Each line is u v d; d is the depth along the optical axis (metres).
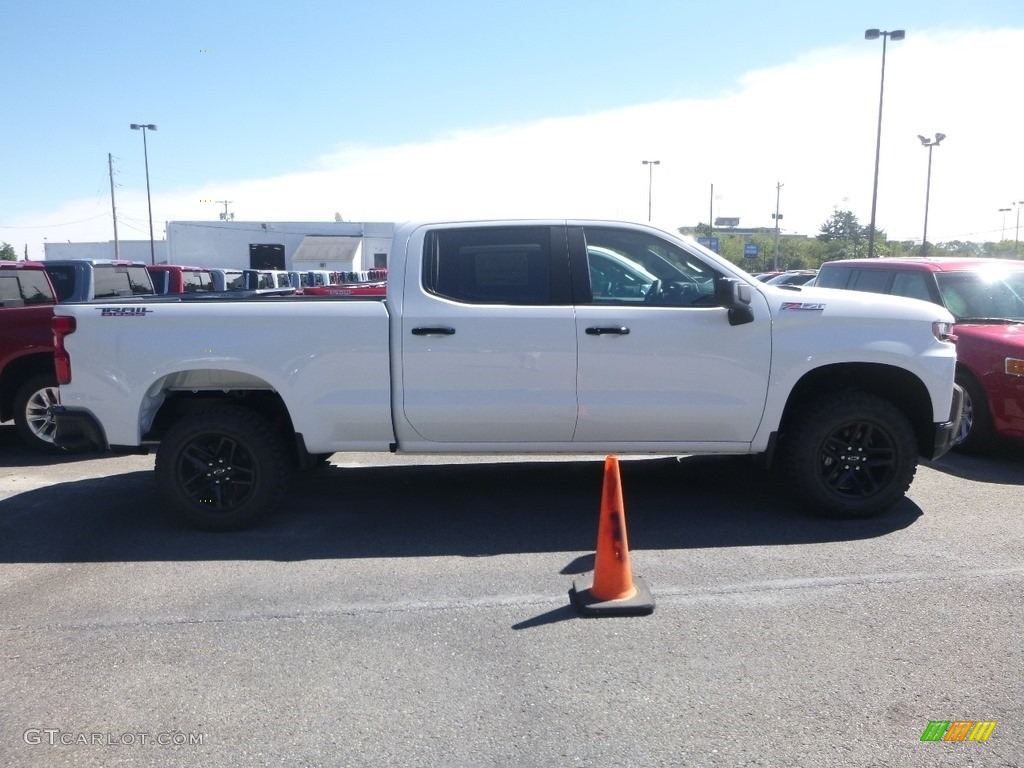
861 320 5.93
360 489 7.15
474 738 3.50
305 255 50.31
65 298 9.61
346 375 5.91
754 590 4.90
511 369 5.88
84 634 4.48
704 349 5.87
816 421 5.95
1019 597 4.77
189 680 3.99
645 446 6.04
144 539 5.96
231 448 6.06
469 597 4.88
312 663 4.14
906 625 4.44
